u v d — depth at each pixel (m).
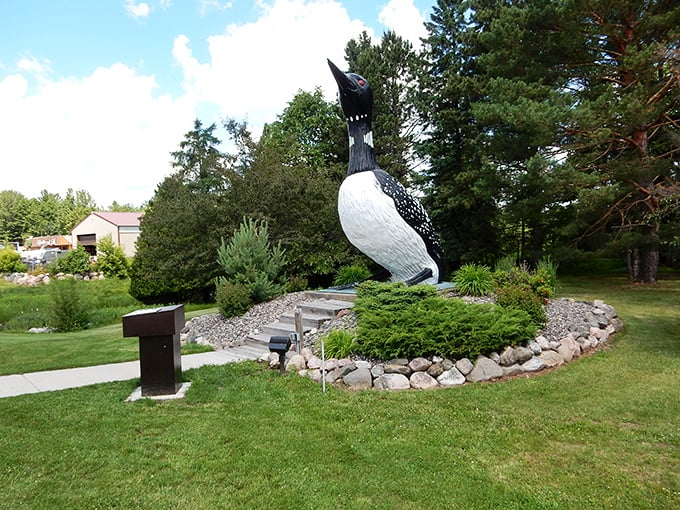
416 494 3.17
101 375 6.54
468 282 8.91
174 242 17.80
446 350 5.75
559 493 3.17
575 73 14.92
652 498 3.10
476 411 4.64
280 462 3.63
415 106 22.56
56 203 87.44
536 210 15.02
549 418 4.47
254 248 11.25
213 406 4.96
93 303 20.55
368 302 7.07
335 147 24.62
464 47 20.33
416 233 8.88
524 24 14.76
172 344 5.42
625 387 5.35
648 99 12.74
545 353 6.27
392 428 4.27
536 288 8.51
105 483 3.34
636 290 14.12
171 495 3.17
